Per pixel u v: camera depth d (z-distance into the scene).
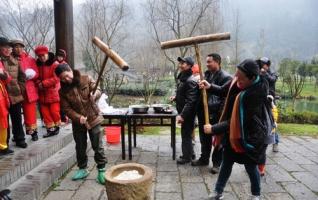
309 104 11.41
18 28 9.87
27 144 4.26
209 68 4.13
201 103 4.28
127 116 4.70
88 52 9.64
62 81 3.61
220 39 3.54
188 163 4.62
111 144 5.70
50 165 3.93
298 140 6.14
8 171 3.24
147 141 5.93
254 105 2.83
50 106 4.64
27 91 4.20
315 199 3.46
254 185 3.10
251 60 2.83
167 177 4.09
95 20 9.74
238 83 2.96
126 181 2.74
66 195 3.50
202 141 4.43
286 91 12.27
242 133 2.86
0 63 3.57
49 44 10.07
